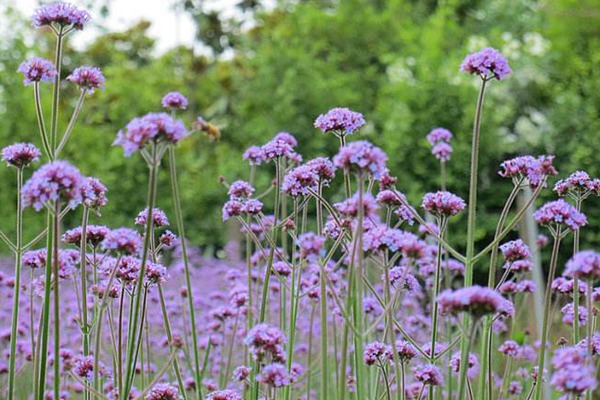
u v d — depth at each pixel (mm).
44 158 14875
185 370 6113
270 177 16172
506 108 14133
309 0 23438
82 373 3891
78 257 4305
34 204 2764
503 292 4918
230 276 6266
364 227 3486
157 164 2805
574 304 3572
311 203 11719
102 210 15320
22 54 15359
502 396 5047
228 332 6648
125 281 3525
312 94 17641
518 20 19844
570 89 15094
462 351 3568
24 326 6398
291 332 3834
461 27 19781
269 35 21484
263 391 4230
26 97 15234
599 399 4934
